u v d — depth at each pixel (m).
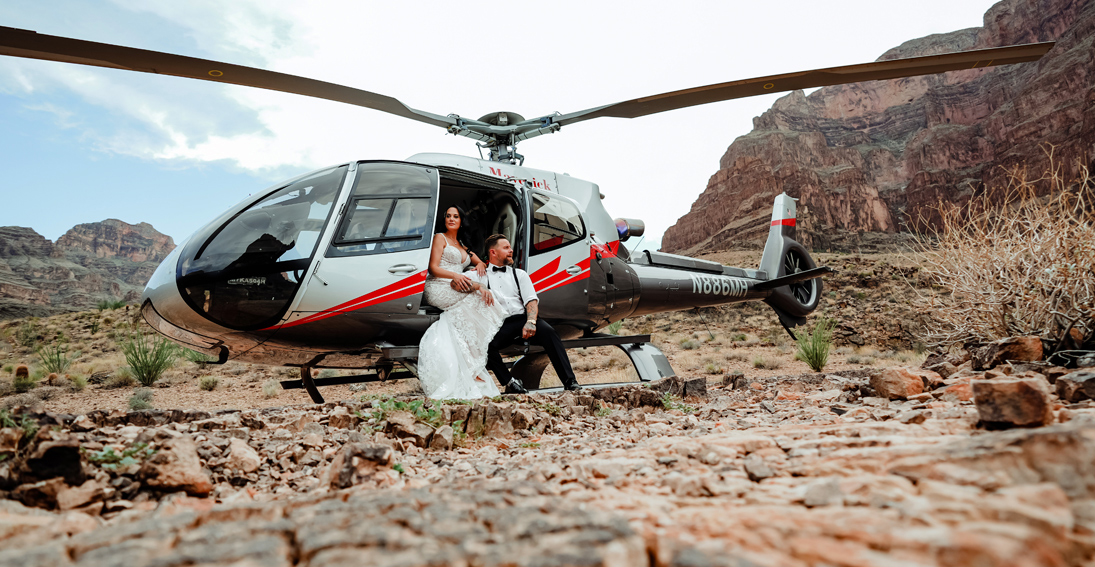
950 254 5.17
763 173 116.38
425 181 5.07
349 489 1.61
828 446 1.88
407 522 1.11
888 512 1.12
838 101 148.88
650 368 6.57
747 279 9.17
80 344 19.92
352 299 4.50
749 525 1.12
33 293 133.00
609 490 1.63
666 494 1.56
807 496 1.31
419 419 3.06
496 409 3.29
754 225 103.56
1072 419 1.96
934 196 104.88
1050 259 4.39
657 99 6.01
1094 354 3.83
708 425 3.20
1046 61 106.56
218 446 2.24
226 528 1.10
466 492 1.46
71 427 2.21
